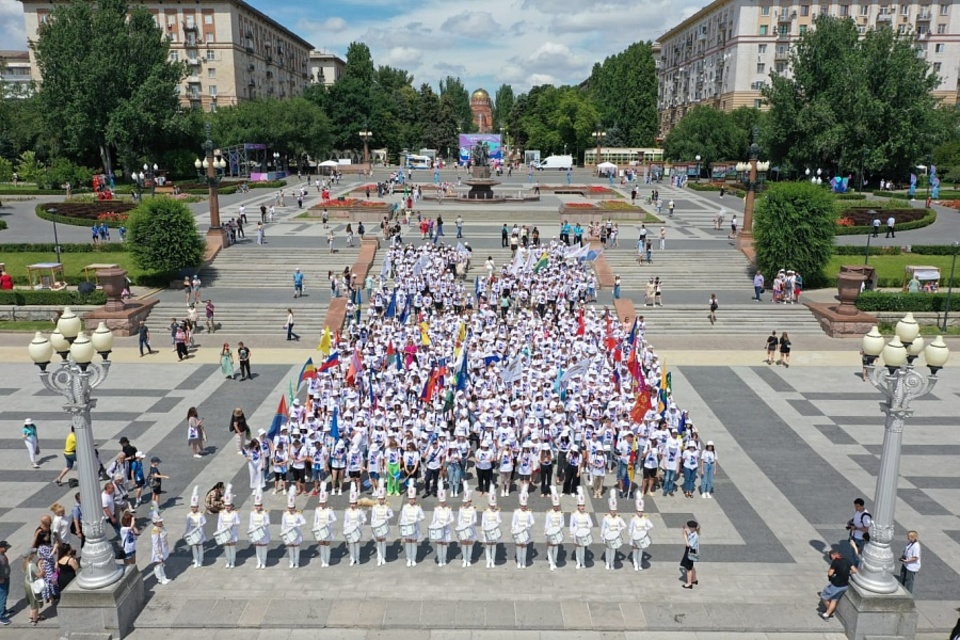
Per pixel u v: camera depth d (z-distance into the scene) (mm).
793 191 43281
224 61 115562
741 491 22234
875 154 80625
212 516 20359
